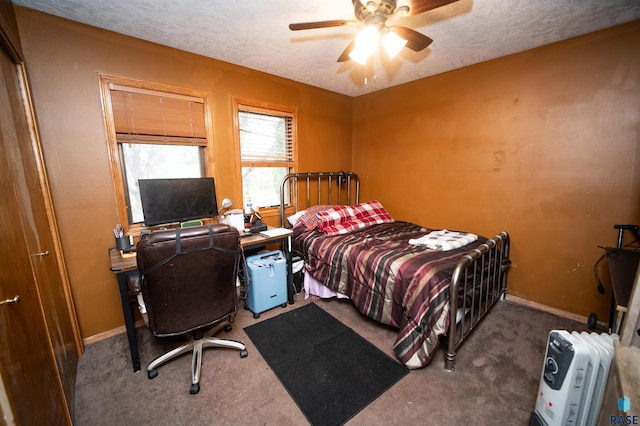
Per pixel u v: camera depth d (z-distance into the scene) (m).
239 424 1.38
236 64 2.64
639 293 0.82
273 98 2.97
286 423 1.38
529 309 2.47
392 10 1.42
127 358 1.89
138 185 2.11
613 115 2.01
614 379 0.86
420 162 3.21
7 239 0.95
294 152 3.26
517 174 2.50
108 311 2.14
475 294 1.97
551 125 2.28
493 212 2.69
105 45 1.97
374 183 3.74
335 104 3.64
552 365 1.16
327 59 2.53
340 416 1.42
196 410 1.47
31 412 0.88
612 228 2.09
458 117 2.83
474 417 1.41
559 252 2.34
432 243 2.26
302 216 3.04
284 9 1.74
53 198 1.84
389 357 1.86
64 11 1.73
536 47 2.29
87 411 1.46
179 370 1.77
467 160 2.81
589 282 2.22
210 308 1.65
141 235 1.95
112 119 2.03
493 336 2.07
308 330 2.18
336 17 1.84
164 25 1.92
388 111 3.46
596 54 2.04
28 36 1.70
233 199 2.76
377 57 2.51
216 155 2.60
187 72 2.36
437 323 1.64
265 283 2.39
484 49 2.34
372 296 2.04
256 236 2.41
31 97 1.66
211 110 2.52
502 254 2.52
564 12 1.77
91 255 2.03
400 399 1.52
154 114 2.22
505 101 2.51
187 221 2.29
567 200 2.26
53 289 1.56
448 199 3.01
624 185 2.01
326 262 2.45
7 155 1.14
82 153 1.94
